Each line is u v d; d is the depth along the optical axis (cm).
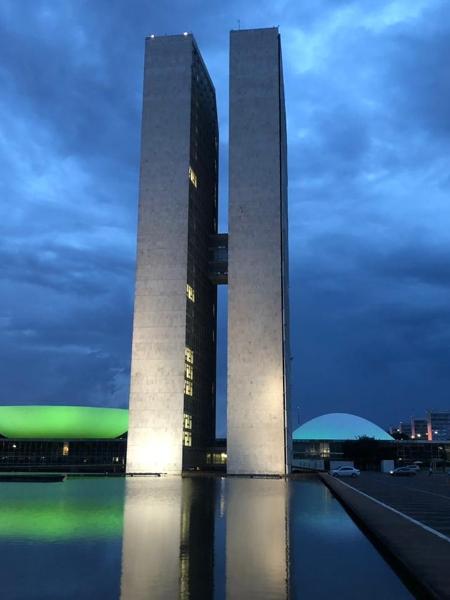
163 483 5334
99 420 9869
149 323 8812
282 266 9075
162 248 9019
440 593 943
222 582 1124
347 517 2264
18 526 1898
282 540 1642
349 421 14088
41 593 1031
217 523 2014
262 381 8506
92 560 1317
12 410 9775
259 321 8700
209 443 10188
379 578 1173
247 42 9625
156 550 1450
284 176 10412
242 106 9419
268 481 5972
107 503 2853
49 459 9588
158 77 9625
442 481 5559
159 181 9250
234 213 9075
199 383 9594
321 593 1048
